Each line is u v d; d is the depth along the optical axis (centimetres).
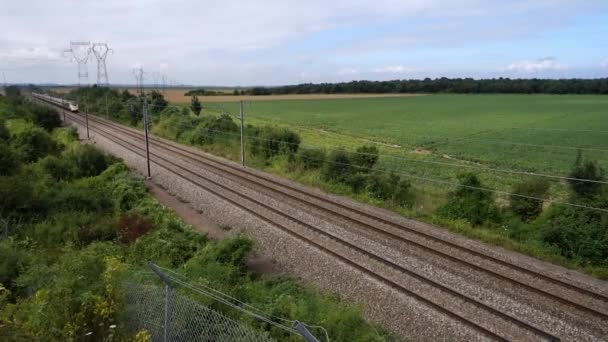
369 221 2059
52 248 1650
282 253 1691
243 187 2734
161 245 1633
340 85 18038
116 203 2320
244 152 3838
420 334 1138
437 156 4041
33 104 7038
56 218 1947
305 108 10650
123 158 3903
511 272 1505
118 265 919
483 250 1722
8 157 2680
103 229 1836
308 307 1125
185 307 868
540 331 1124
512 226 1934
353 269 1507
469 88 16162
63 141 4700
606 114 7806
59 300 807
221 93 16550
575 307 1264
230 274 1372
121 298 861
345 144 4800
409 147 4684
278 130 3853
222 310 970
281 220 2045
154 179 3069
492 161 3803
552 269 1575
